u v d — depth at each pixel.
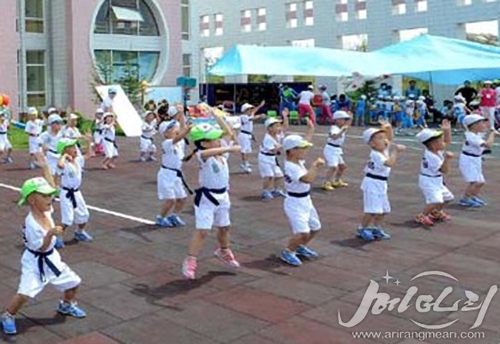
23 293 5.36
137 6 31.92
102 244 8.32
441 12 30.83
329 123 28.33
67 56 29.91
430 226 9.10
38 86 30.44
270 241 8.41
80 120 24.14
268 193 11.50
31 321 5.66
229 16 41.81
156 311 5.89
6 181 14.05
